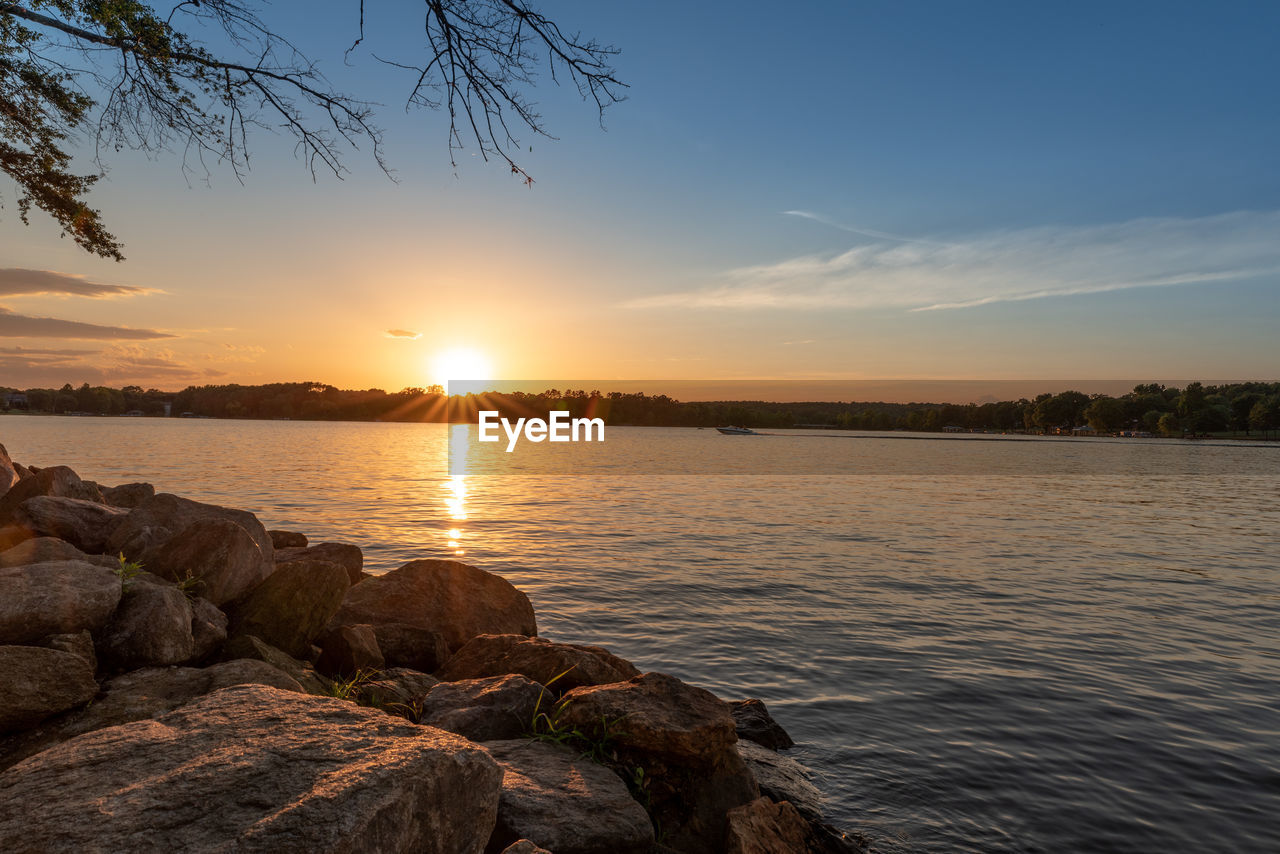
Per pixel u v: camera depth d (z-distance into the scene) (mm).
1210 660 12789
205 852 2738
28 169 11641
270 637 7254
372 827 3006
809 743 8953
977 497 50938
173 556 7543
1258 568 23359
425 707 6617
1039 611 16391
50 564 6004
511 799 4824
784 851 5867
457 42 7793
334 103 9422
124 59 9688
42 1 9547
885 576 20312
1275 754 8875
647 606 16062
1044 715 10016
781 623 14773
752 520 34094
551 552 23391
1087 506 45906
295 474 55812
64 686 4855
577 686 7469
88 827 2859
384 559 21656
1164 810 7500
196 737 3652
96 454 71875
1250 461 125312
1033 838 6930
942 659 12508
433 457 90812
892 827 7043
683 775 6184
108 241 12680
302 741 3602
